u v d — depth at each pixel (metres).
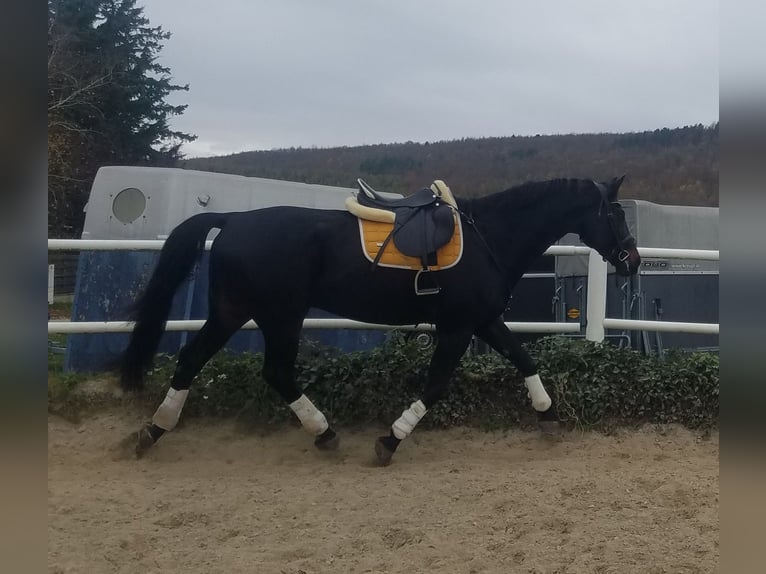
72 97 21.47
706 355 5.63
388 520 3.62
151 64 29.02
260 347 7.29
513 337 4.97
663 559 3.12
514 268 4.93
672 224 10.12
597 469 4.54
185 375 4.65
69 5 25.44
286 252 4.50
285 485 4.22
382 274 4.51
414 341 5.67
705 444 5.11
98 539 3.36
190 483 4.26
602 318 5.88
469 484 4.17
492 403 5.39
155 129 28.45
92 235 8.20
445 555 3.20
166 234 8.08
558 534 3.44
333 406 5.24
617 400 5.31
